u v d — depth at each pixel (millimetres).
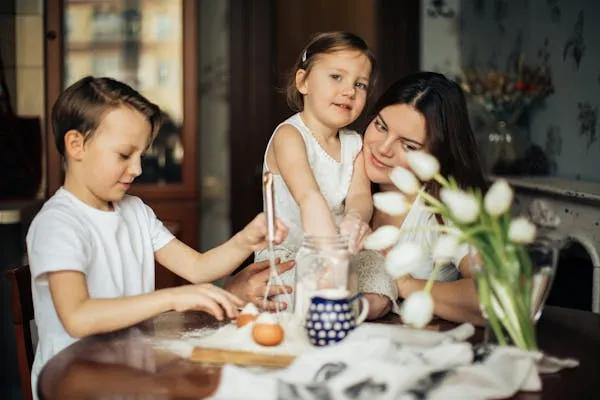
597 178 3105
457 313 1536
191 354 1294
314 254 1372
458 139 1801
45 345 1540
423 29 4215
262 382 1070
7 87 3367
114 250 1630
